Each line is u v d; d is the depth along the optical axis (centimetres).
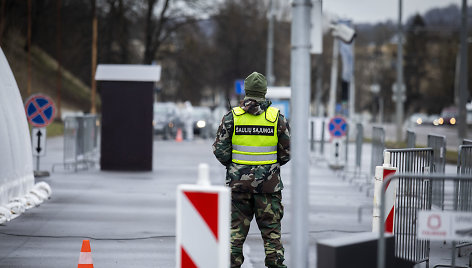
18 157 2406
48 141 6706
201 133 8375
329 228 2103
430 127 14212
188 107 8606
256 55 13025
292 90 972
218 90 13725
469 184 1772
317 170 4356
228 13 10512
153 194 2844
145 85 3762
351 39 4241
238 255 1316
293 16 969
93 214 2289
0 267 1523
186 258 916
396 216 1504
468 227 1027
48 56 11919
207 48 12650
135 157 3784
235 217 1321
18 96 2570
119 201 2617
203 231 911
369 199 2870
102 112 3766
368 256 976
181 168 4050
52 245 1778
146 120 3772
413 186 1544
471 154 1820
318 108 11038
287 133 1321
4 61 2530
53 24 10662
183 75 10300
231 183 1309
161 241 1855
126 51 9706
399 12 7112
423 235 1027
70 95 11719
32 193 2530
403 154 1584
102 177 3466
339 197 2930
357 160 3719
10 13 9188
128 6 9519
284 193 3033
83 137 3938
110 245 1794
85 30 10031
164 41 9894
